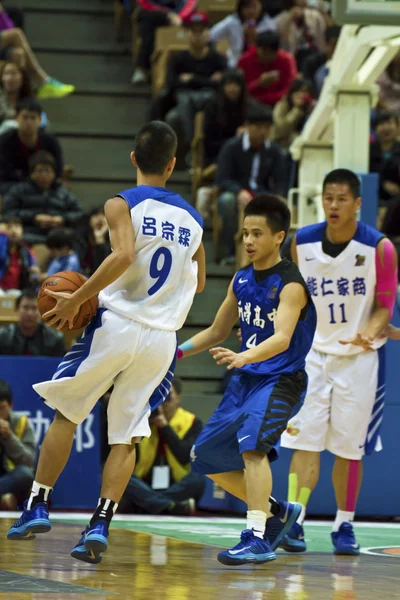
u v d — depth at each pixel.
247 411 9.99
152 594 7.73
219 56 28.86
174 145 9.51
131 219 9.06
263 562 9.65
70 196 24.66
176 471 17.44
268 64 29.48
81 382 9.01
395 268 12.24
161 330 9.16
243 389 10.33
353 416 12.09
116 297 9.09
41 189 24.31
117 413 9.13
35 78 29.23
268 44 29.17
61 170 25.44
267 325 10.26
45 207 24.16
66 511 17.31
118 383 9.16
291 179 23.86
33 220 23.88
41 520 9.02
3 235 21.53
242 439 9.80
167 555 10.68
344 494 12.09
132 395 9.12
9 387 17.17
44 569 8.99
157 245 9.12
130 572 9.08
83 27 33.16
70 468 17.59
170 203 9.34
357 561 11.01
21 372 17.73
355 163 17.14
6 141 25.03
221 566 9.88
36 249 22.64
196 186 26.56
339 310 12.26
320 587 8.63
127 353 8.98
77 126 29.72
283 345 9.80
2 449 17.08
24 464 17.00
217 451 10.35
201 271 9.88
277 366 10.23
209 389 21.78
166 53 29.50
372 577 9.52
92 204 27.77
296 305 10.05
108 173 28.42
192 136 27.59
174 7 32.31
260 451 9.77
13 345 18.83
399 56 29.20
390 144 25.52
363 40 15.47
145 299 9.09
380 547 12.80
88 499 17.56
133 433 9.08
